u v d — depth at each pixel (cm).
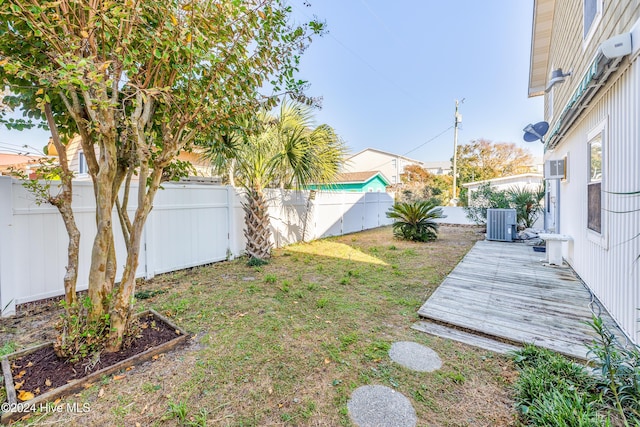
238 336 270
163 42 190
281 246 755
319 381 205
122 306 234
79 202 383
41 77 171
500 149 2456
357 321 304
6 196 320
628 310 252
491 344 254
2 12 154
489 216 843
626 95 256
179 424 166
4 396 181
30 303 341
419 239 849
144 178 234
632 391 168
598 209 340
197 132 268
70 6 177
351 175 1834
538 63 812
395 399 186
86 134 221
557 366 204
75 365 210
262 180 589
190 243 525
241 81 249
